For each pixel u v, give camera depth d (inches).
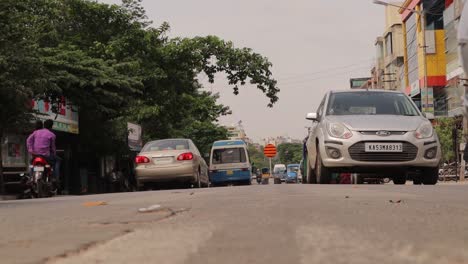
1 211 237.9
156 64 957.8
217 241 113.6
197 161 663.1
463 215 161.0
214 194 287.4
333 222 143.6
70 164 943.0
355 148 388.5
